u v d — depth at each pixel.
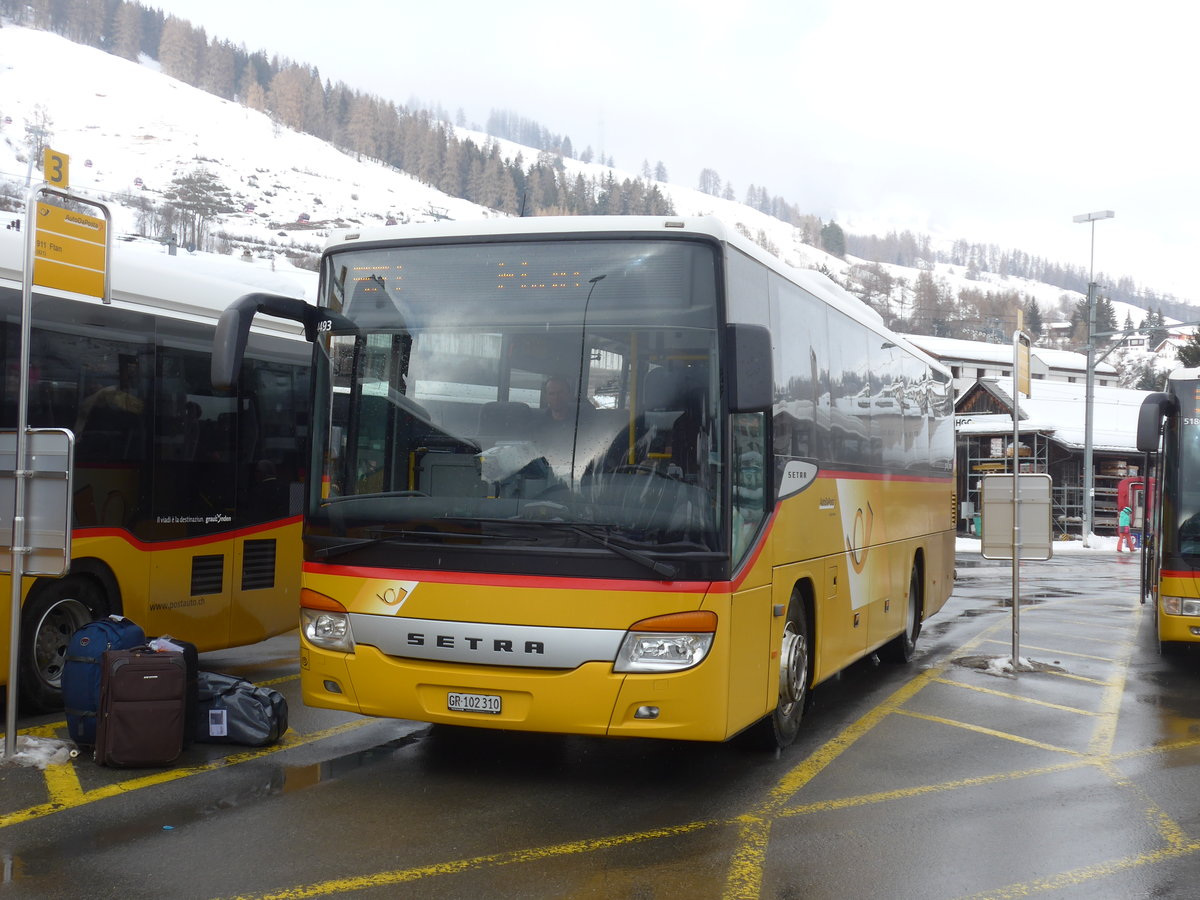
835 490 8.80
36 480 6.90
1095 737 8.58
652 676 6.11
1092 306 39.78
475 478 6.39
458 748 7.69
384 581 6.47
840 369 9.18
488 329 6.54
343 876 5.27
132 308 8.78
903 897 5.18
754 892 5.19
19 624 7.02
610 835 5.96
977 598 19.70
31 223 6.94
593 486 6.24
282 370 10.31
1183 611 11.06
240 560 9.77
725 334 6.32
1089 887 5.36
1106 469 47.75
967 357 88.44
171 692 7.02
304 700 6.77
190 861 5.43
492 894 5.09
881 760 7.73
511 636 6.22
